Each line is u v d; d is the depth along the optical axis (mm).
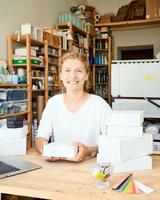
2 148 1396
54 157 1255
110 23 5430
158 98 2453
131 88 2617
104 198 859
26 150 1438
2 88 2812
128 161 1146
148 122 2461
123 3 5762
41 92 3715
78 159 1239
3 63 3086
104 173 975
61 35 4160
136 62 2596
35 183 989
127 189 911
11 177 1054
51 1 4523
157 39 5641
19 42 3453
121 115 1198
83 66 1547
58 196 903
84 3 5973
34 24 3982
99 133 1551
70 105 1574
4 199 1465
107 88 5582
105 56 5672
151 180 1029
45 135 1552
